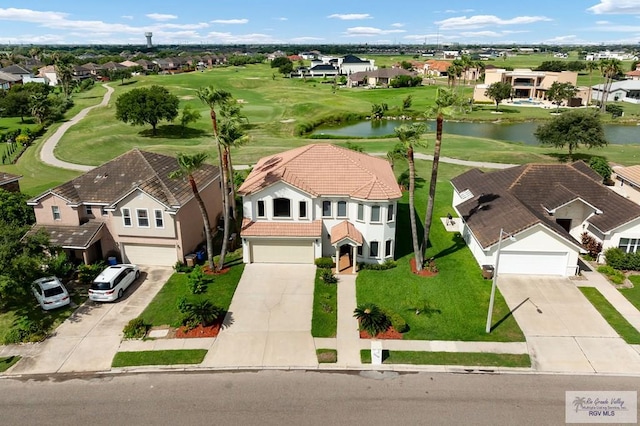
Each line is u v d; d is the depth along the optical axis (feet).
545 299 94.02
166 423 63.36
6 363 76.54
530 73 452.76
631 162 206.39
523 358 76.69
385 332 84.12
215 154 219.61
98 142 240.73
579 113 208.44
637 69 608.19
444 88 95.50
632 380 71.46
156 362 76.48
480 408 65.57
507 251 102.58
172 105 274.36
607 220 110.22
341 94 470.80
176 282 103.24
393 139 264.31
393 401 67.10
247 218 111.65
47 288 92.84
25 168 202.90
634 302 92.79
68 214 109.81
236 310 91.45
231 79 520.83
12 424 63.62
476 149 235.61
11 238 92.38
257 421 63.46
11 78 485.97
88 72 637.30
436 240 124.47
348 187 108.58
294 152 125.08
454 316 89.04
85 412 65.72
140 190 104.47
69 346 80.89
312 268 108.99
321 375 73.10
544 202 119.44
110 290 94.02
